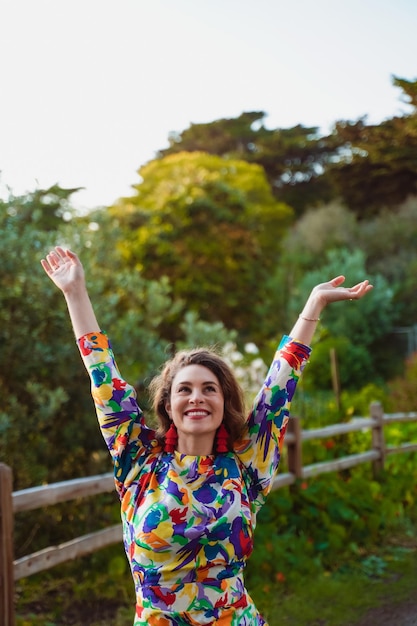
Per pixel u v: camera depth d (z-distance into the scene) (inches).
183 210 758.5
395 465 273.6
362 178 776.9
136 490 76.0
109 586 176.2
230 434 79.4
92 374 79.4
